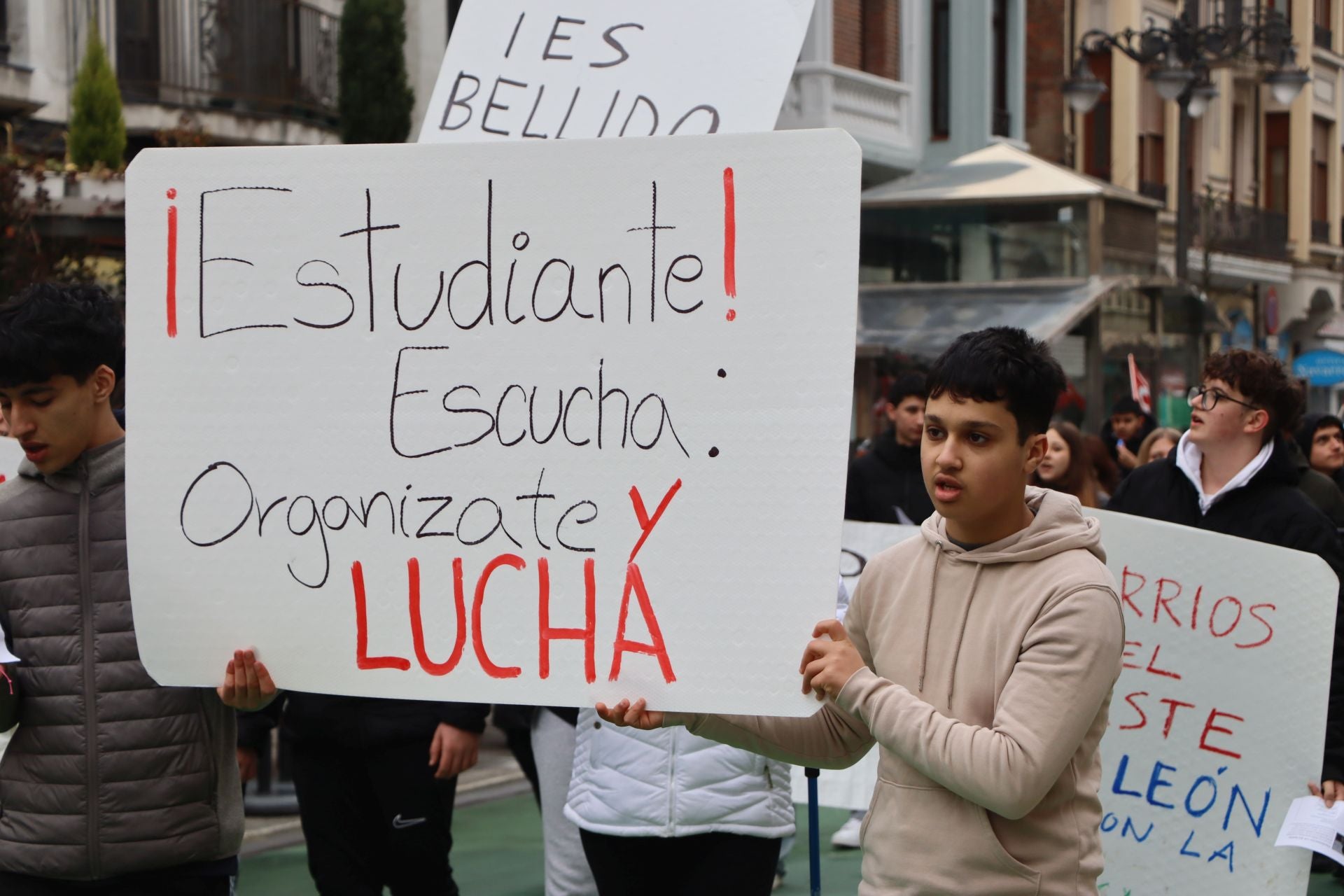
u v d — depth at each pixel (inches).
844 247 112.2
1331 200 1498.5
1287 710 164.2
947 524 115.0
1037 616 108.7
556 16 180.9
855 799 235.6
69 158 568.4
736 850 155.1
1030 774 103.2
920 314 744.3
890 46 885.2
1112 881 167.3
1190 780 166.2
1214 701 166.1
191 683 123.0
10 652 131.7
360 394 121.2
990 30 932.6
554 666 116.9
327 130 732.7
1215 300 1311.5
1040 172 759.1
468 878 272.2
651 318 115.7
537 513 117.5
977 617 112.0
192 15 673.0
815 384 112.4
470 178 119.4
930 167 922.7
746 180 113.8
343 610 120.7
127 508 123.4
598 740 160.7
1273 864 163.6
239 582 122.3
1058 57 1075.9
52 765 131.6
